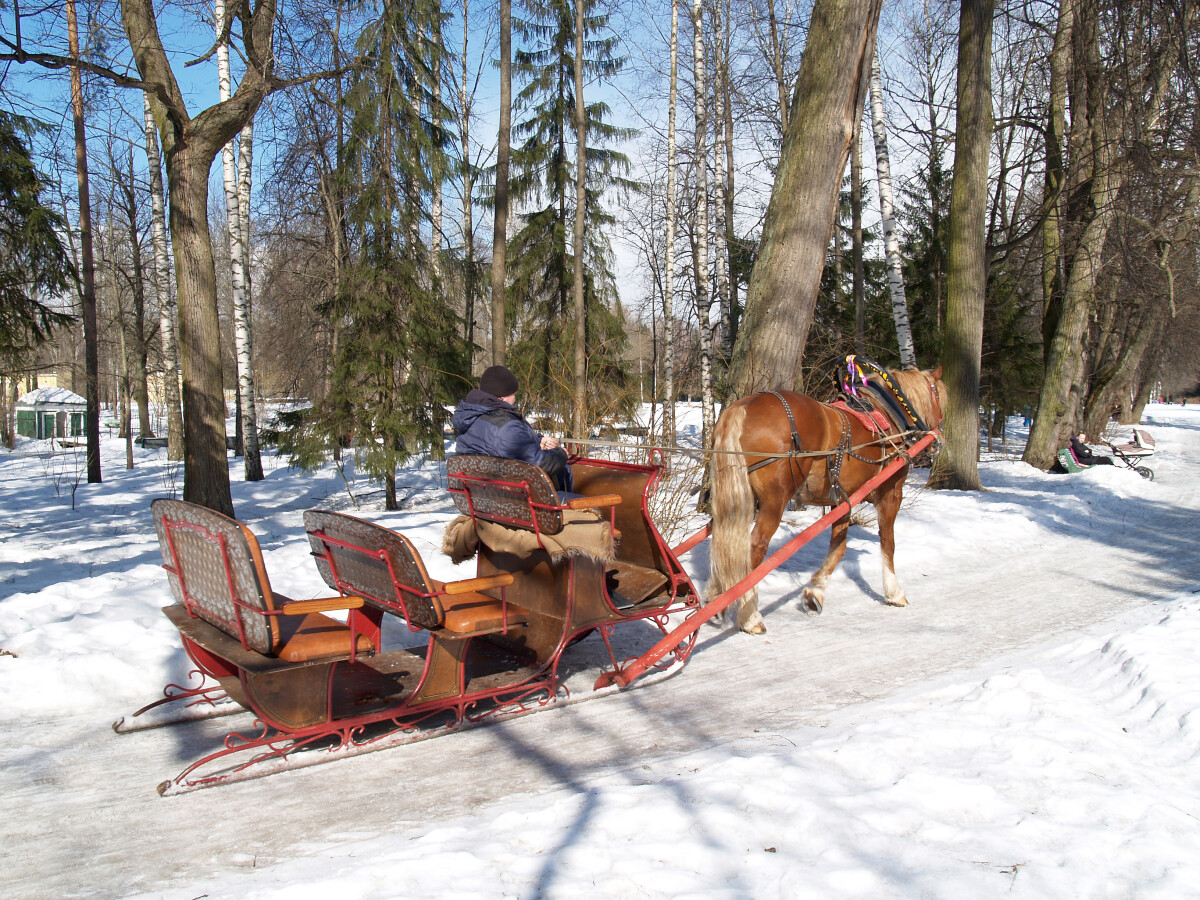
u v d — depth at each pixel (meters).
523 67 23.36
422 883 2.83
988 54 15.26
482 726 4.70
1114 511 13.66
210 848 3.33
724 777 3.66
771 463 6.44
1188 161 16.19
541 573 5.06
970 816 3.36
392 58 14.87
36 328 15.48
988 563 9.59
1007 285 23.89
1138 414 46.56
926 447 7.54
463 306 21.03
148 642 5.47
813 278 9.97
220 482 10.02
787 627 6.85
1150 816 3.27
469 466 4.98
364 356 16.08
